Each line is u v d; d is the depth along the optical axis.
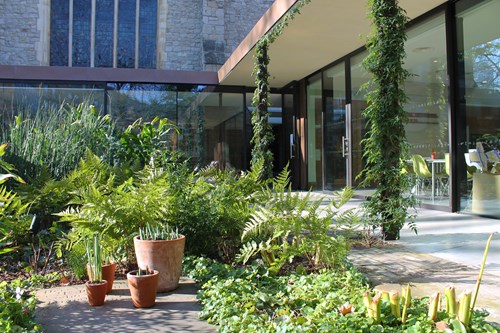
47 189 4.21
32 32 14.09
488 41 5.49
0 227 3.26
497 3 5.34
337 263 2.97
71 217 3.16
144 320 2.30
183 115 11.09
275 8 6.27
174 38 15.02
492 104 5.43
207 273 3.02
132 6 15.27
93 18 14.90
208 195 3.89
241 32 15.30
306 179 10.95
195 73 11.04
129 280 2.51
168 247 2.80
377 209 4.25
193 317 2.35
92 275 2.61
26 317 2.16
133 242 3.19
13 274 3.32
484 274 3.00
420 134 6.80
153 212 3.29
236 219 3.61
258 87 6.96
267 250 3.17
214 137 11.20
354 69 8.41
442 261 3.41
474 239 4.23
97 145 5.61
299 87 11.34
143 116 10.85
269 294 2.55
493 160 5.45
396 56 4.22
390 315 1.98
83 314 2.39
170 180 3.86
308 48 8.09
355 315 2.02
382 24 4.28
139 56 15.23
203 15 14.67
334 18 6.39
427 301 2.15
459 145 6.04
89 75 10.40
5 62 13.82
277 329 1.98
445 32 6.14
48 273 3.29
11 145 5.11
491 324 1.94
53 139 5.28
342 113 9.02
